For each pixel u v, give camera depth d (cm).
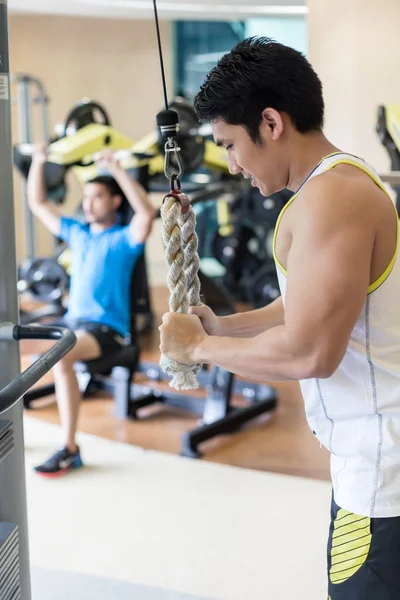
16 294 156
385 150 427
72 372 303
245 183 447
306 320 111
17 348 156
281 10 583
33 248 581
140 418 364
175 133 133
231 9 584
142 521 258
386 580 124
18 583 152
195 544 243
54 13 684
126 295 346
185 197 134
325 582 220
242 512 263
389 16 416
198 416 367
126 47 731
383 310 119
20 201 734
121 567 230
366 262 112
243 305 569
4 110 148
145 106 741
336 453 129
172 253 131
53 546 243
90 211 349
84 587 219
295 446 325
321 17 424
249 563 231
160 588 218
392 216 117
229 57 120
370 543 124
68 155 413
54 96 736
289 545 241
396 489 122
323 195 112
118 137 436
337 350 112
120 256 341
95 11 646
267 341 116
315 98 119
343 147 431
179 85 743
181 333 125
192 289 142
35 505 271
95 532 251
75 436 311
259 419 359
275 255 124
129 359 349
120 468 302
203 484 287
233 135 122
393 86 421
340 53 426
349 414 125
